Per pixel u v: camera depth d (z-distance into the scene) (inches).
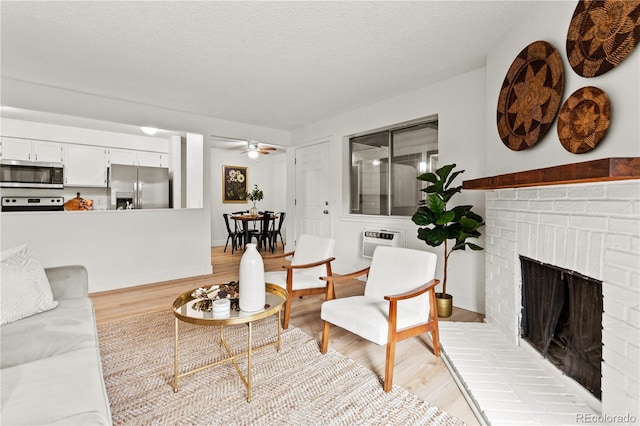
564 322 67.5
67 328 61.8
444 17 84.0
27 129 183.5
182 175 225.5
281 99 150.9
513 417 55.9
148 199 220.8
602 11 56.0
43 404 38.3
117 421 58.5
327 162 190.5
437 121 141.7
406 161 154.3
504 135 90.7
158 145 228.8
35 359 52.4
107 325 104.7
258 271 73.5
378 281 93.9
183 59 108.0
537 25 77.9
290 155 221.1
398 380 73.4
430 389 69.8
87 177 202.1
